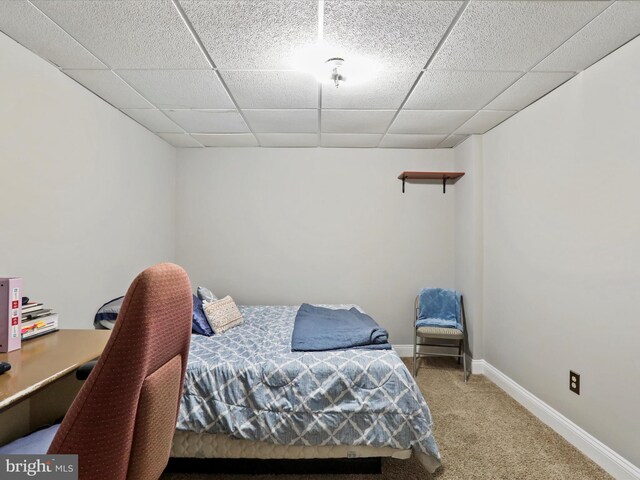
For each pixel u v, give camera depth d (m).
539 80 2.12
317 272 3.73
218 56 1.87
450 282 3.73
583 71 2.00
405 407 1.76
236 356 1.97
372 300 3.74
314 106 2.57
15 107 1.72
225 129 3.11
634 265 1.67
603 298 1.85
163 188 3.42
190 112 2.69
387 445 1.72
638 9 1.47
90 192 2.30
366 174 3.72
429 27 1.61
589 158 1.95
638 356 1.65
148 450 0.88
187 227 3.69
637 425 1.66
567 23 1.57
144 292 0.78
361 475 1.79
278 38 1.71
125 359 0.75
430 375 3.16
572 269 2.08
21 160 1.76
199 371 1.81
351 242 3.73
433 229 3.73
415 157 3.73
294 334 2.30
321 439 1.72
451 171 3.73
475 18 1.54
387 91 2.30
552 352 2.25
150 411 0.86
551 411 2.24
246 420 1.73
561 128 2.18
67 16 1.54
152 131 3.16
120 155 2.66
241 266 3.71
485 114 2.70
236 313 2.77
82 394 0.75
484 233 3.18
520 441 2.07
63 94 2.05
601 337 1.86
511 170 2.74
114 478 0.79
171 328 0.92
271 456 1.74
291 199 3.72
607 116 1.83
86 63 1.95
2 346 1.27
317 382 1.79
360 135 3.28
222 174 3.70
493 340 3.02
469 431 2.18
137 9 1.50
